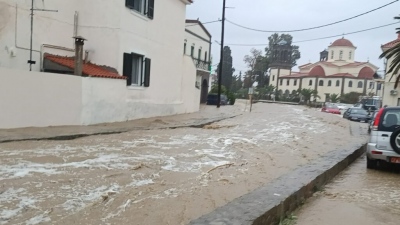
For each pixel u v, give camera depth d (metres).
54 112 12.90
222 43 36.41
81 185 6.43
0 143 9.60
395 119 9.48
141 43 18.59
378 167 10.46
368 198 6.98
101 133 12.70
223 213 4.76
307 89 79.69
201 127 18.22
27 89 11.88
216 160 9.61
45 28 15.43
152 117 20.09
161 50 21.00
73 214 5.03
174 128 16.48
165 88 21.94
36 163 7.83
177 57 23.47
